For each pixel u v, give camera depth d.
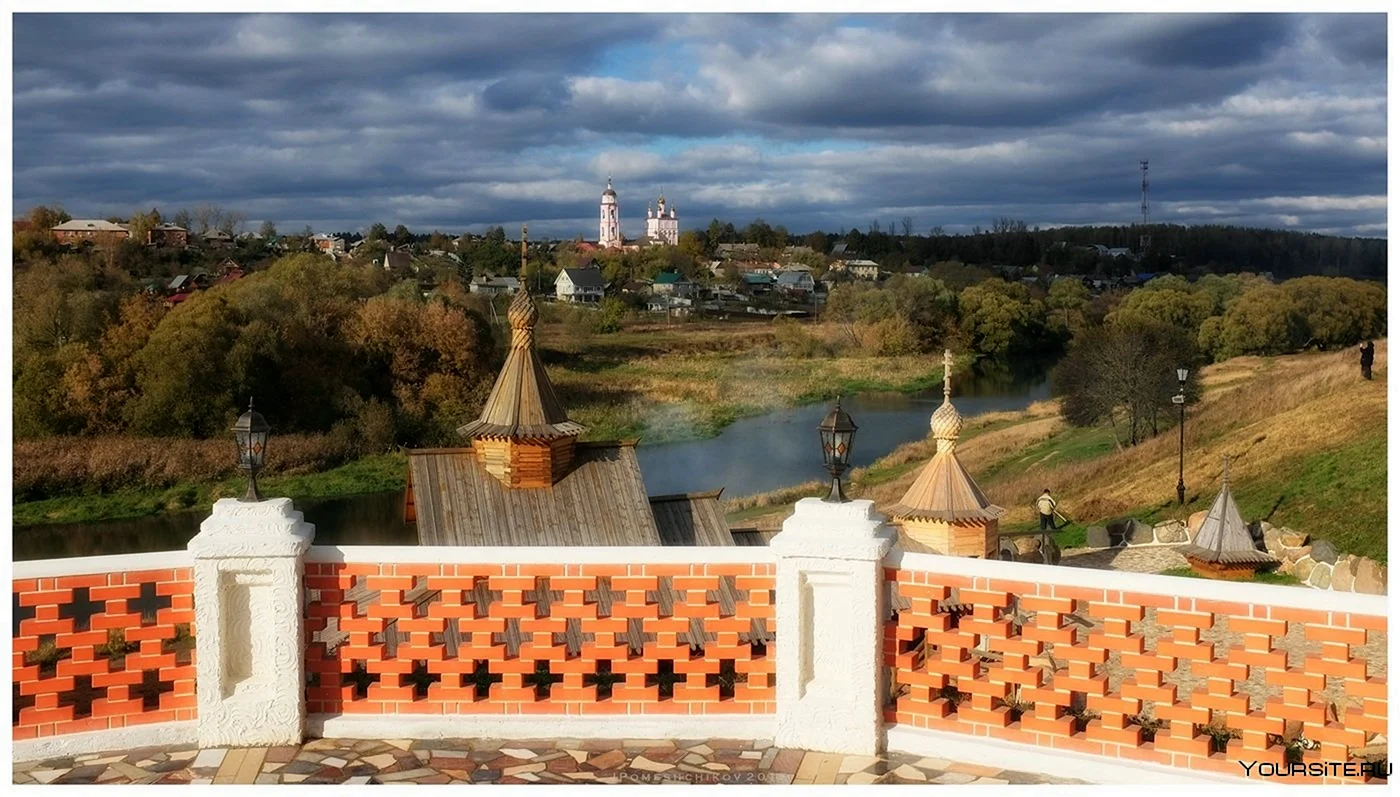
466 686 7.58
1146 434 54.72
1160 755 6.88
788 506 48.38
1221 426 47.56
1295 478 37.94
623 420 71.94
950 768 7.14
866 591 7.23
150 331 62.34
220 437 59.19
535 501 20.33
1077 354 58.06
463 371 70.19
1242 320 81.25
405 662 7.55
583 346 95.00
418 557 7.45
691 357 94.06
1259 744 6.67
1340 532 32.97
